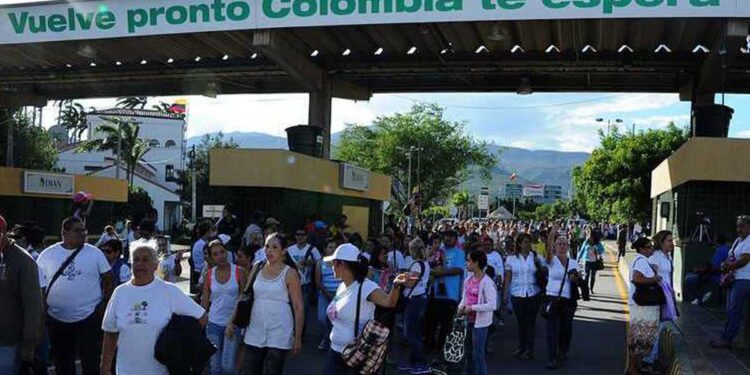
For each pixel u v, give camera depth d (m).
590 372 9.88
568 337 10.40
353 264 6.38
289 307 6.55
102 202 31.81
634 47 17.98
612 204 42.72
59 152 70.19
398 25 16.69
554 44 17.95
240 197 16.88
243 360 6.69
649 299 9.09
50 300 7.14
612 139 43.88
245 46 18.64
